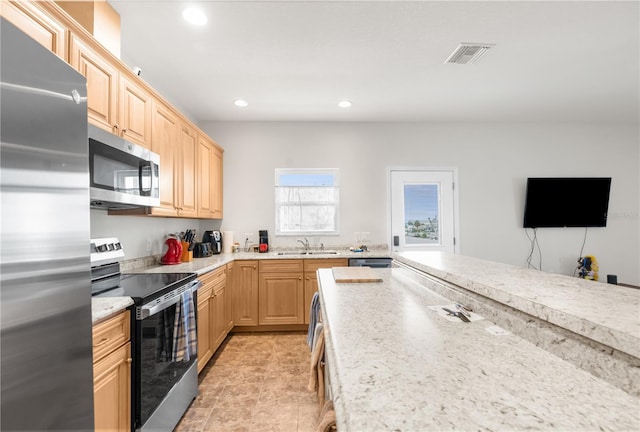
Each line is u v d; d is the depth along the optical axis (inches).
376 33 87.7
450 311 41.5
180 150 107.1
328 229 163.3
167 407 69.5
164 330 69.9
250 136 162.1
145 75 111.1
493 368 25.1
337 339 31.4
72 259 37.2
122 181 69.8
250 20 81.4
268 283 137.7
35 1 49.8
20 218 30.1
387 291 55.1
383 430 17.4
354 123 165.0
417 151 166.1
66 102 36.6
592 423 18.2
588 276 159.3
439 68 108.1
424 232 165.8
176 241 113.0
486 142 167.6
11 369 29.1
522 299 32.9
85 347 39.7
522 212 168.2
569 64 106.3
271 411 80.1
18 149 30.0
